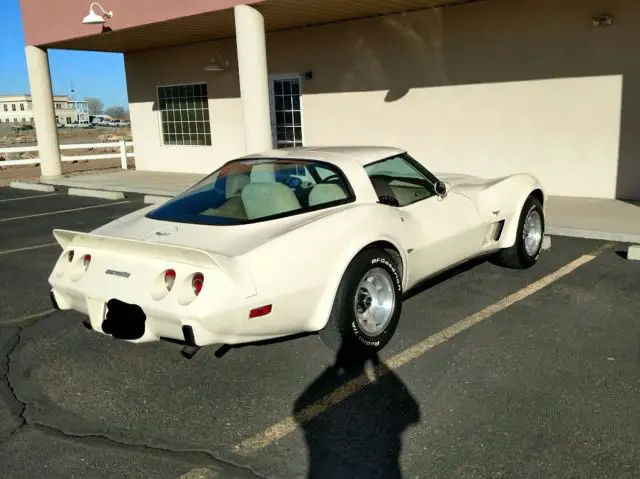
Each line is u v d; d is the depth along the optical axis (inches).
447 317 184.5
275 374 153.4
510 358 154.4
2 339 184.2
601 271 224.7
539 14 375.6
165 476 112.7
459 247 194.4
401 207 178.4
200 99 602.5
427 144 445.1
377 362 156.5
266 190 159.5
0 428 131.9
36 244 317.7
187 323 130.3
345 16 447.5
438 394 138.0
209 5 401.4
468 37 408.8
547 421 124.4
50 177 622.8
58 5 534.9
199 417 134.0
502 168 411.2
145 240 151.5
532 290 205.8
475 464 111.5
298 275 142.3
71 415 136.9
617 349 157.3
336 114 494.6
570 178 382.6
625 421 123.3
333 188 165.9
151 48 620.4
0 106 6063.0
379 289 161.6
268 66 531.2
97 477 113.1
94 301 146.5
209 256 130.3
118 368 161.2
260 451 119.6
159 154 661.9
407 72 444.8
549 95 381.1
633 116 351.6
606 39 353.1
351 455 116.6
